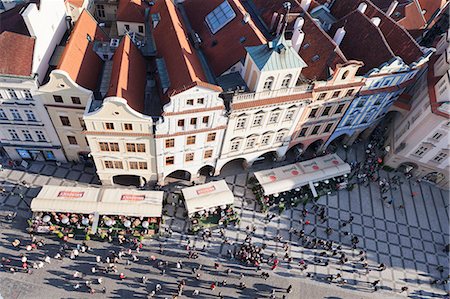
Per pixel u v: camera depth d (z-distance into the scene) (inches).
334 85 2025.1
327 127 2338.8
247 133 2062.0
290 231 2142.0
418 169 2512.3
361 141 2723.9
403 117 2536.9
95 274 1829.5
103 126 1777.8
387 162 2564.0
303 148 2436.0
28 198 2071.9
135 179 2247.8
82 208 1932.8
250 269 1962.4
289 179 2234.3
